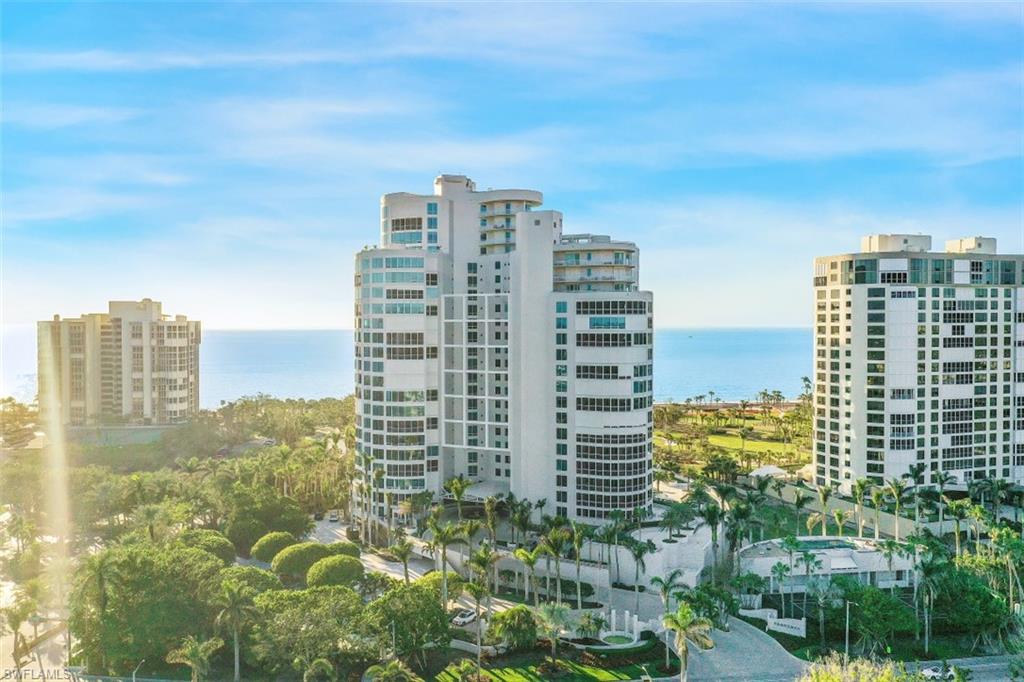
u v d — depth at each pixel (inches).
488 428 6919.3
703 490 6968.5
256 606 4143.7
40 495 7135.8
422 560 6131.9
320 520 7568.9
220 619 4040.4
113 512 6889.8
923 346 7568.9
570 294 6358.3
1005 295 7864.2
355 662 4247.0
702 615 4581.7
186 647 3969.0
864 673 3850.9
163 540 5536.4
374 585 4938.5
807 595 5374.0
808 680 3882.9
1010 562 5123.0
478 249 7342.5
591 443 6284.5
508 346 6692.9
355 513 7204.7
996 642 4771.2
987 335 7805.1
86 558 4965.6
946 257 7672.2
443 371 7003.0
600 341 6235.2
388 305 6815.9
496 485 6983.3
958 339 7696.9
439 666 4345.5
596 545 5826.8
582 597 5369.1
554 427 6456.7
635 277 6835.6
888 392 7544.3
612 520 5777.6
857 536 6683.1
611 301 6200.8
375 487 6889.8
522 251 6525.6
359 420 7165.4
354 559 5064.0
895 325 7534.5
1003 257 7864.2
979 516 6033.5
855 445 7721.5
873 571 5698.8
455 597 4990.2
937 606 4899.1
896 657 4584.2
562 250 6633.9
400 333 6820.9
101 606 4269.2
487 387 6820.9
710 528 6333.7
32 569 5743.1
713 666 4416.8
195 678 3892.7
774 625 4921.3
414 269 6865.2
